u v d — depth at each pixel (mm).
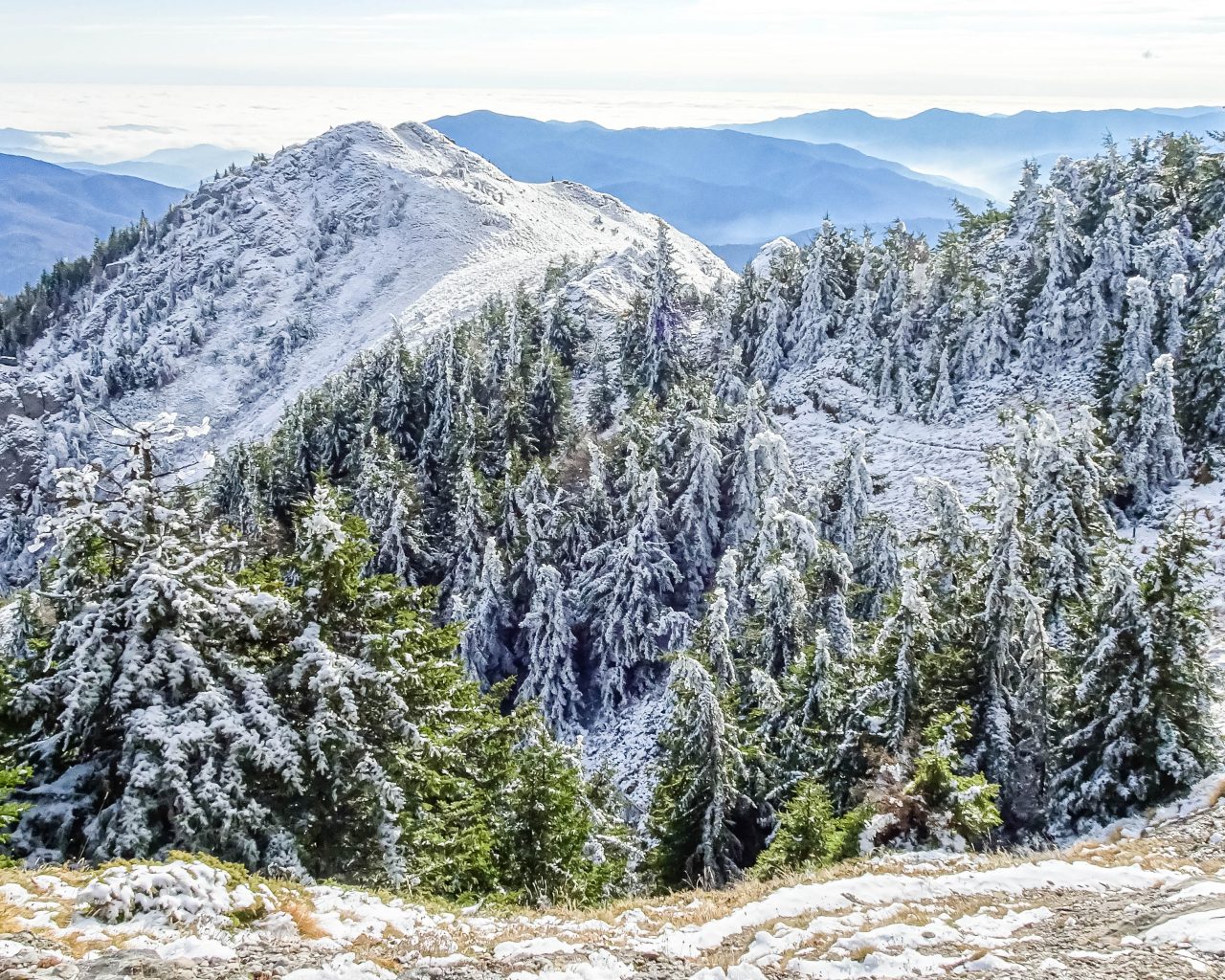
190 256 167625
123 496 13234
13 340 164500
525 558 46156
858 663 26781
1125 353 41844
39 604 14328
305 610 14992
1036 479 29859
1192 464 38188
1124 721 20141
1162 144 55375
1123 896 12125
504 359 64062
